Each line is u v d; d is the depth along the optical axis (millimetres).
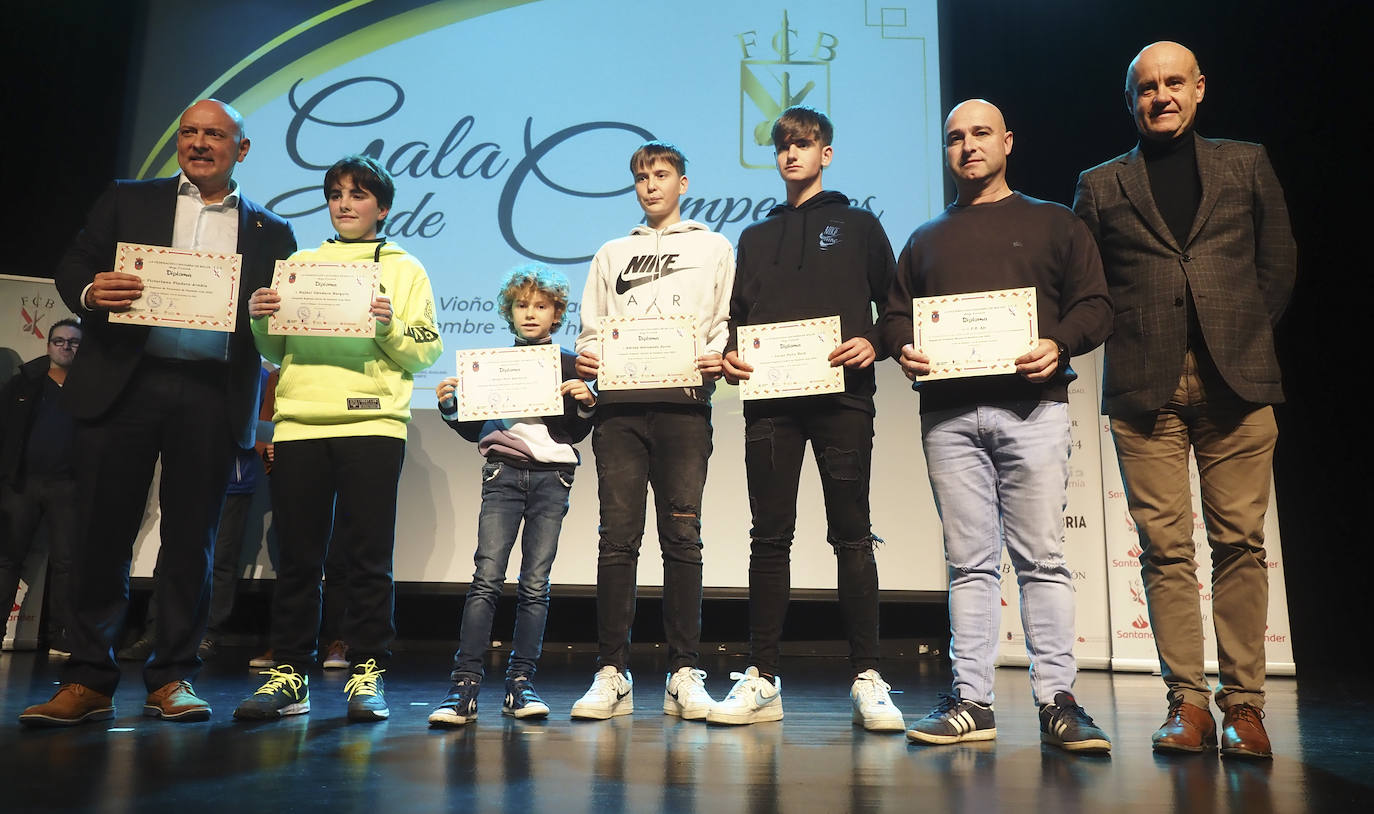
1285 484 4227
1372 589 4035
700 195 4109
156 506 4004
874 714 2107
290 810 1354
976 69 4309
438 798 1438
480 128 4160
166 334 2176
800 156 2428
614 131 4156
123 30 4289
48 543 3951
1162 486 2031
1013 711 2490
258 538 4035
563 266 4074
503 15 4234
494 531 2307
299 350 2297
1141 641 3680
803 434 2322
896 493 4000
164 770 1614
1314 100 3922
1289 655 3574
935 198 4094
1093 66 4258
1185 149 2100
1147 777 1639
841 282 2336
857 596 2250
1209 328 1964
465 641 2240
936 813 1376
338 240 2451
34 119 4285
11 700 2434
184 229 2254
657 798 1453
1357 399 4008
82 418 2107
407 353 2301
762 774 1640
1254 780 1620
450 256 4078
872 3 4207
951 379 2070
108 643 2133
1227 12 4043
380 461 2270
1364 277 3908
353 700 2188
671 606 2357
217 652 3734
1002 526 2113
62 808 1354
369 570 2254
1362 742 2049
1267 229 2039
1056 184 4320
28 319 4156
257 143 4148
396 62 4203
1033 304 1987
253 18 4223
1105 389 2123
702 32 4203
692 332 2303
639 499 2379
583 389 2344
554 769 1665
